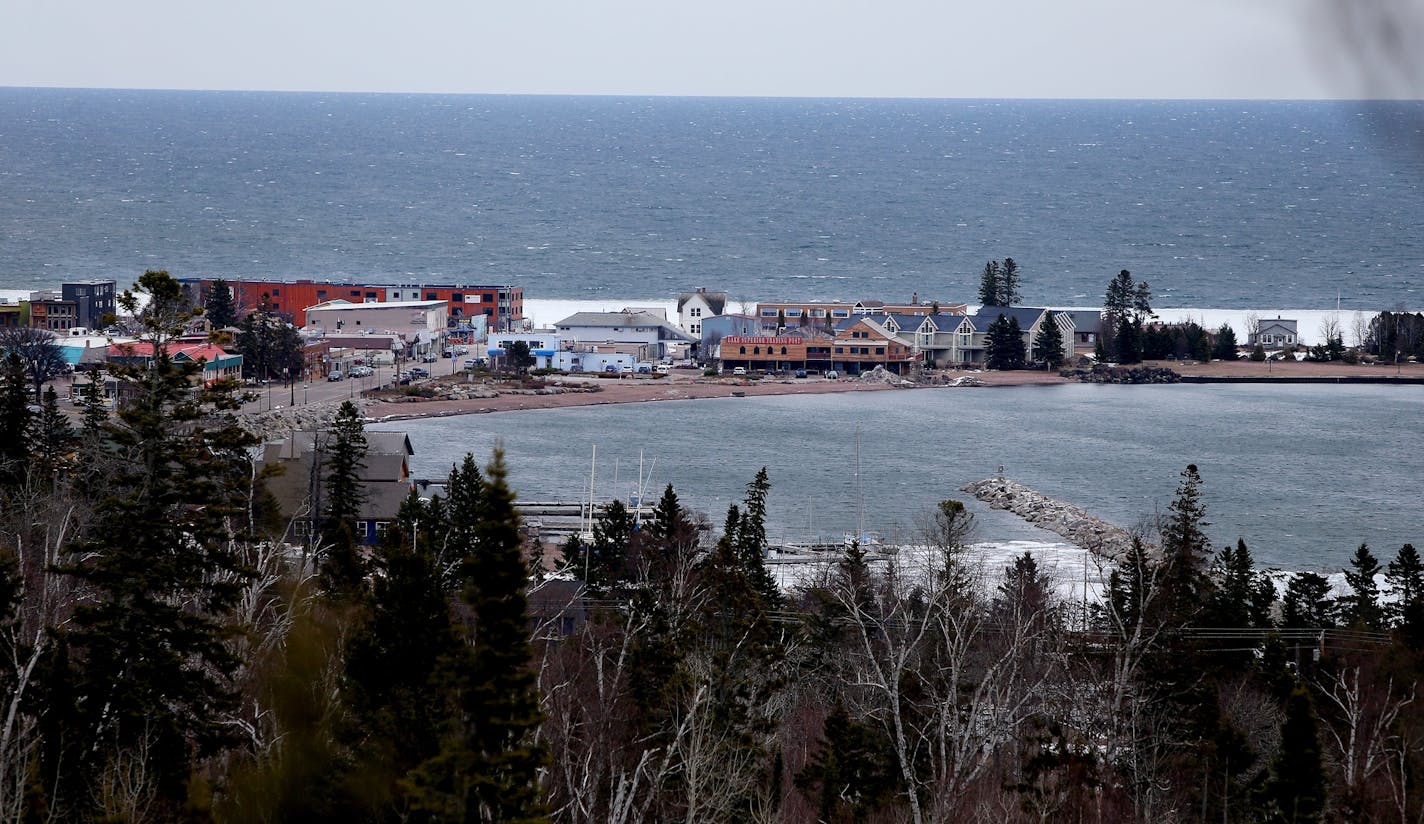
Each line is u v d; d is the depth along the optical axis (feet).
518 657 178.70
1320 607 522.88
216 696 276.82
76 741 255.50
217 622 294.46
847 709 332.39
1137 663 328.49
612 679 305.73
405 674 240.94
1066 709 324.60
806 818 305.32
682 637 334.24
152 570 272.10
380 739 229.86
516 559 180.14
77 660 275.59
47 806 227.61
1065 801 298.76
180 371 286.05
